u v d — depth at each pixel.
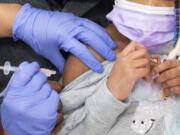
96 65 0.92
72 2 1.06
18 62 1.05
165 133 0.85
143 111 0.86
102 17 1.11
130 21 0.82
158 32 0.81
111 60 0.94
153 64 0.84
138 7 0.80
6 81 1.04
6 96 0.93
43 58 1.07
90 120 0.85
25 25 0.98
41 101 0.92
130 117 0.87
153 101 0.86
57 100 0.93
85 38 0.98
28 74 0.94
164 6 0.80
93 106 0.84
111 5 1.11
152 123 0.85
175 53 0.81
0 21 0.99
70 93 0.92
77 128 0.91
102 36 0.98
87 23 1.02
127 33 0.84
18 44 1.05
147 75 0.83
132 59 0.80
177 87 0.82
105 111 0.82
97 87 0.90
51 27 0.98
